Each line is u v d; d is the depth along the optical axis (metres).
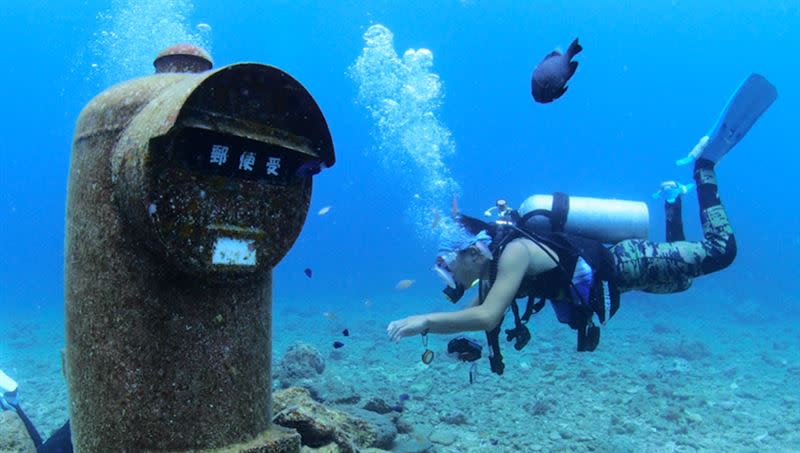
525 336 3.55
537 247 3.35
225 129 1.74
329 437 3.09
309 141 2.03
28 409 6.82
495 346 3.38
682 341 10.32
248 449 1.96
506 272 3.11
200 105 1.71
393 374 8.18
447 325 2.89
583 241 3.47
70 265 2.00
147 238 1.73
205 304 1.89
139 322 1.83
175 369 1.85
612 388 7.04
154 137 1.60
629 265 3.53
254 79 1.82
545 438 5.18
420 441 4.58
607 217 3.63
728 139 3.89
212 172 1.78
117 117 1.90
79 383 1.96
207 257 1.78
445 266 3.46
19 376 9.10
